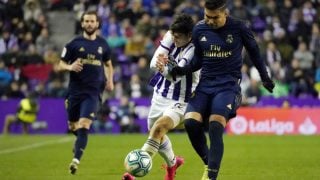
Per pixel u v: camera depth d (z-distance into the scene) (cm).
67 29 6406
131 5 6344
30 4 6259
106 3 6259
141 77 5275
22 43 5953
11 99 5106
